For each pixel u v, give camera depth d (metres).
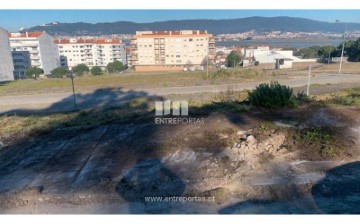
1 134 7.77
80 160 5.59
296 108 8.09
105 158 5.59
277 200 4.20
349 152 5.47
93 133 7.13
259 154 5.41
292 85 18.08
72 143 6.55
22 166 5.50
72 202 4.26
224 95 14.55
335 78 21.20
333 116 7.35
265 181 4.59
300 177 4.69
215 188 4.46
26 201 4.32
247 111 7.79
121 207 4.13
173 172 4.92
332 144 5.71
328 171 4.88
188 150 5.63
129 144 6.12
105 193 4.44
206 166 5.07
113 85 21.53
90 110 12.30
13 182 4.88
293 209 4.01
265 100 8.12
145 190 4.47
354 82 18.88
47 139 6.97
